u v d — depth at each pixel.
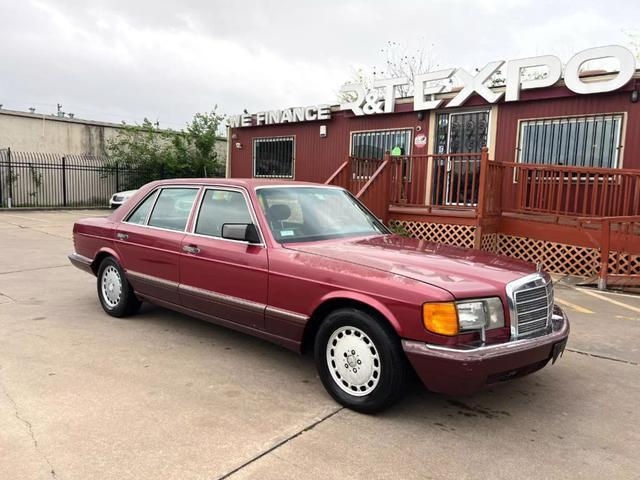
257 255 4.07
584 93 9.41
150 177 23.95
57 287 7.07
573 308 6.48
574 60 9.45
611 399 3.81
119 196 18.25
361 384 3.47
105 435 3.08
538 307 3.58
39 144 21.77
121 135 24.16
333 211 4.78
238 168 16.39
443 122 11.74
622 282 7.52
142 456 2.86
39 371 4.04
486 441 3.15
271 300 3.97
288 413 3.46
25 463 2.76
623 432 3.30
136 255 5.21
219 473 2.72
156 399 3.60
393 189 10.09
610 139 9.43
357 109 12.94
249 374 4.13
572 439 3.20
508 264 3.82
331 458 2.90
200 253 4.52
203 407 3.50
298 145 14.62
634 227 7.75
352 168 9.95
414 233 9.79
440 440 3.15
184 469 2.75
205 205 4.74
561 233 8.70
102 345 4.71
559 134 10.03
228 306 4.30
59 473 2.68
